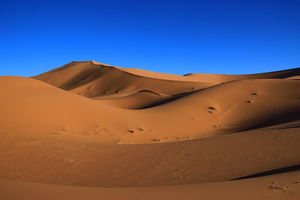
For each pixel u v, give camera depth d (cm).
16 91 2211
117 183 836
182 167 1001
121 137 2195
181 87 7731
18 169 922
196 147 1280
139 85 8250
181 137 2534
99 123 2342
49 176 895
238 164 986
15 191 376
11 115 1827
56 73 11656
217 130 2930
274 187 461
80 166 1016
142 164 1055
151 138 2366
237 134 1555
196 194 423
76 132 2003
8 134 1421
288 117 2952
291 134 1325
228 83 4659
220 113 3450
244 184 506
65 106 2334
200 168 978
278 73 11756
